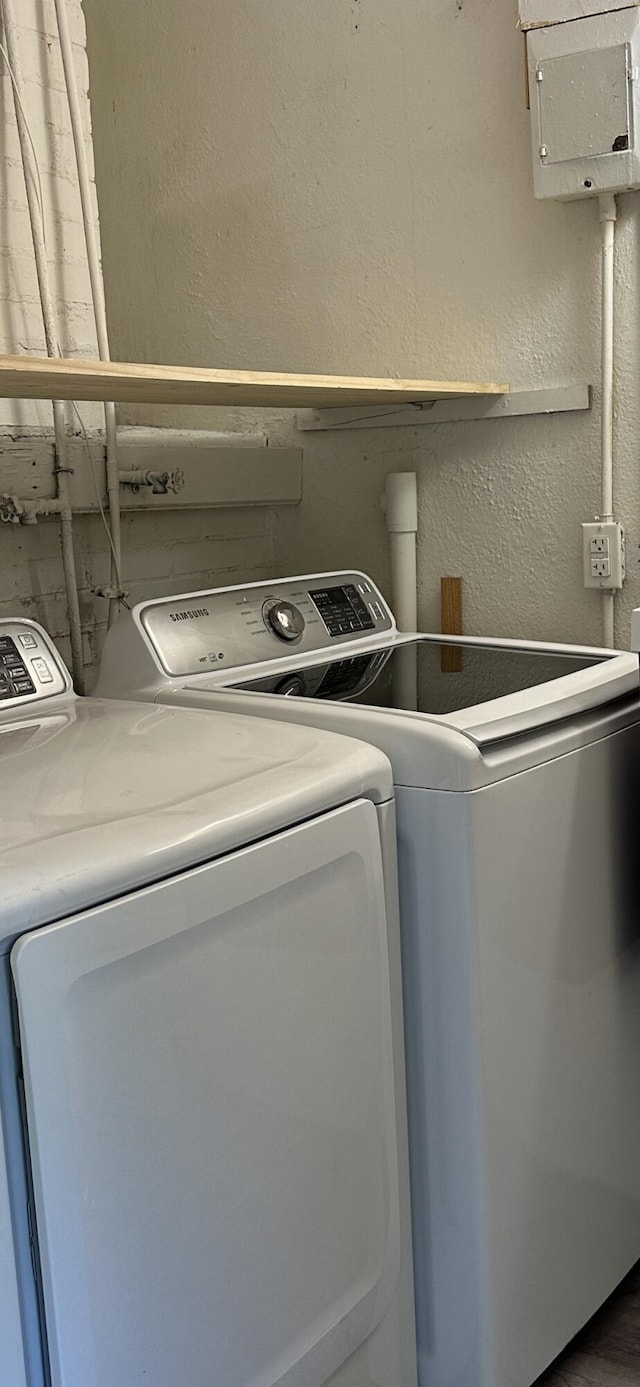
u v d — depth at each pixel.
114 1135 1.04
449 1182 1.46
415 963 1.44
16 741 1.42
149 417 2.64
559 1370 1.67
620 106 1.82
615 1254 1.75
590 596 2.11
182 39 2.44
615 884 1.67
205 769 1.28
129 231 2.62
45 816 1.11
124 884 1.03
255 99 2.36
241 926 1.16
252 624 1.87
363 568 2.43
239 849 1.16
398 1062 1.44
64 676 1.66
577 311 2.03
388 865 1.39
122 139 2.58
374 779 1.35
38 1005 0.96
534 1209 1.54
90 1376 1.03
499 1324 1.48
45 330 1.89
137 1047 1.05
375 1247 1.39
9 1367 0.98
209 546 2.43
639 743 1.73
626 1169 1.76
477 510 2.23
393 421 2.29
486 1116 1.43
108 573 2.17
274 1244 1.23
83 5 2.57
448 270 2.18
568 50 1.85
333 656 1.93
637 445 2.02
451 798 1.37
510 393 2.12
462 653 1.95
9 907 0.95
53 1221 0.99
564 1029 1.57
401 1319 1.47
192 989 1.11
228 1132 1.16
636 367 2.00
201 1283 1.14
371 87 2.20
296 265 2.38
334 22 2.22
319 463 2.46
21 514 1.89
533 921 1.49
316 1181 1.29
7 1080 0.97
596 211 1.98
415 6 2.12
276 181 2.37
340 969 1.30
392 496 2.28
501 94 2.05
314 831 1.24
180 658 1.73
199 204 2.50
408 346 2.26
